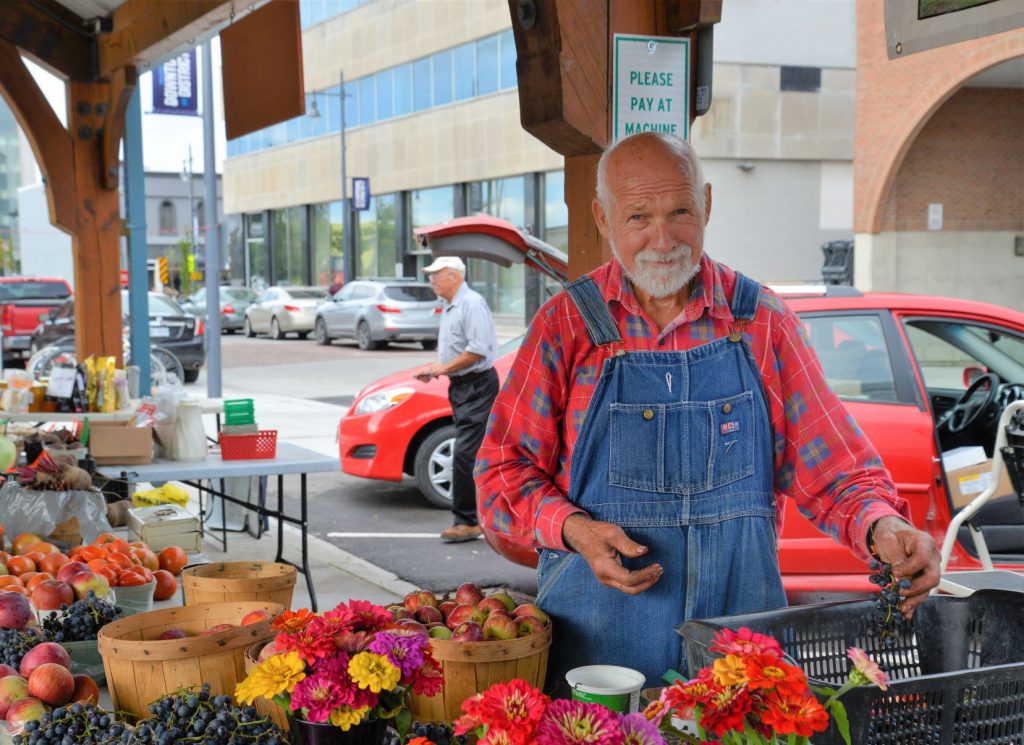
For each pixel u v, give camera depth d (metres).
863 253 23.25
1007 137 23.27
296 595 5.75
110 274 7.91
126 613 3.50
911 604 1.98
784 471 2.41
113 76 7.48
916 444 4.58
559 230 30.38
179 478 5.11
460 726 1.51
